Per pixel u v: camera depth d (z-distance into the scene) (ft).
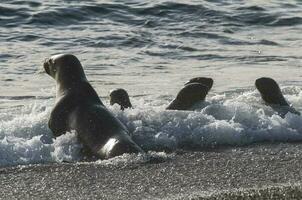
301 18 271.69
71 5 268.21
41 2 270.46
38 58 215.51
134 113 139.13
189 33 250.78
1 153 125.29
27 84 187.21
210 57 221.46
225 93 169.99
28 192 108.17
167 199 103.45
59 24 254.47
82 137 128.47
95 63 210.79
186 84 153.89
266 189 105.29
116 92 147.13
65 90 136.98
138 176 114.52
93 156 125.80
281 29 262.26
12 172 116.67
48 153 127.44
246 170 117.80
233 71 203.00
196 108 147.02
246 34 254.06
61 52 223.71
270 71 202.39
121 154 122.52
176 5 274.36
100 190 108.78
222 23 263.49
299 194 103.09
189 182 112.06
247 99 154.51
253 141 134.92
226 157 124.98
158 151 128.98
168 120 138.00
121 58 217.77
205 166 119.85
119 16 264.31
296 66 209.77
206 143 132.98
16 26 248.93
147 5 273.75
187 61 217.15
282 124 139.85
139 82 188.65
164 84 186.39
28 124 136.98
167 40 240.73
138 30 251.39
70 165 119.65
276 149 130.21
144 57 220.43
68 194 107.24
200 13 270.87
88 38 239.50
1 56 215.92
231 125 136.98
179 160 122.72
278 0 292.20
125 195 106.42
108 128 128.26
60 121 132.77
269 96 150.10
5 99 170.71
